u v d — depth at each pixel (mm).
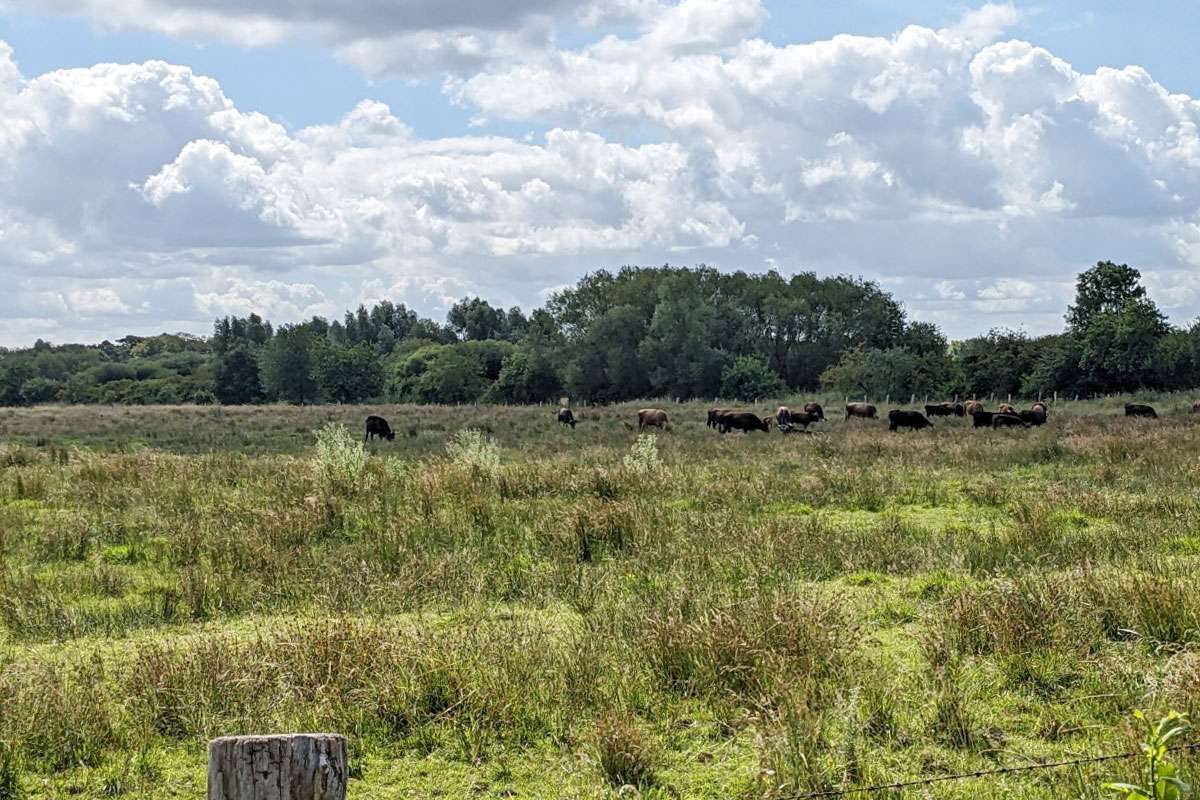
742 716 6500
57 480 18469
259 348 106250
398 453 30281
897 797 5461
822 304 90000
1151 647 7879
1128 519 13742
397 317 184250
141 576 11125
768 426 40594
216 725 6500
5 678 6957
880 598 9633
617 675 7281
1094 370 65188
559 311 86375
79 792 5832
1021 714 6742
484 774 6059
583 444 31203
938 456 23875
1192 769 5324
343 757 3334
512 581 10430
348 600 9656
